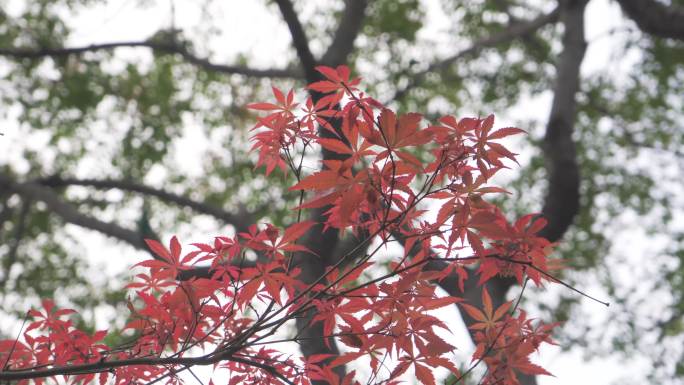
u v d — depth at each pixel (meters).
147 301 2.38
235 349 2.25
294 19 8.48
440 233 2.20
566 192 7.91
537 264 2.32
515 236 2.16
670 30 9.07
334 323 2.44
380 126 1.93
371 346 2.42
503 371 2.47
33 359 2.54
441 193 2.19
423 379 2.41
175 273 2.37
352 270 2.26
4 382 2.21
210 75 13.73
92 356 2.54
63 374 2.18
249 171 13.49
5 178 12.79
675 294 13.01
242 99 13.78
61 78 12.34
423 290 2.36
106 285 13.81
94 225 11.99
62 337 2.52
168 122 13.44
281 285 2.41
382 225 2.17
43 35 12.05
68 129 13.39
